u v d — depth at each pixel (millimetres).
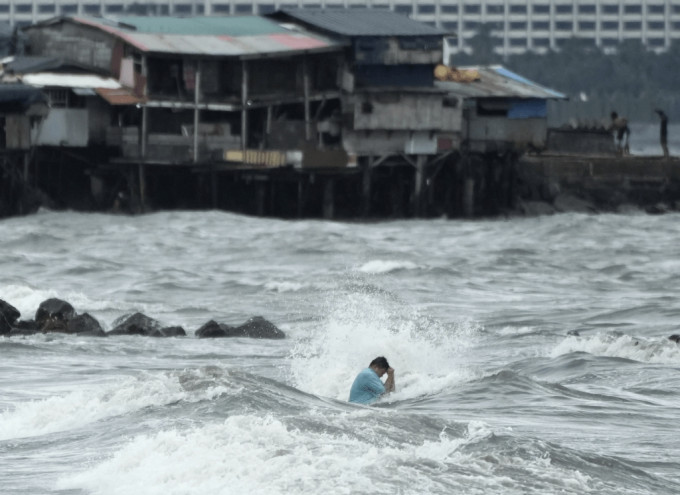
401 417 63031
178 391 70875
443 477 51562
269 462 52875
